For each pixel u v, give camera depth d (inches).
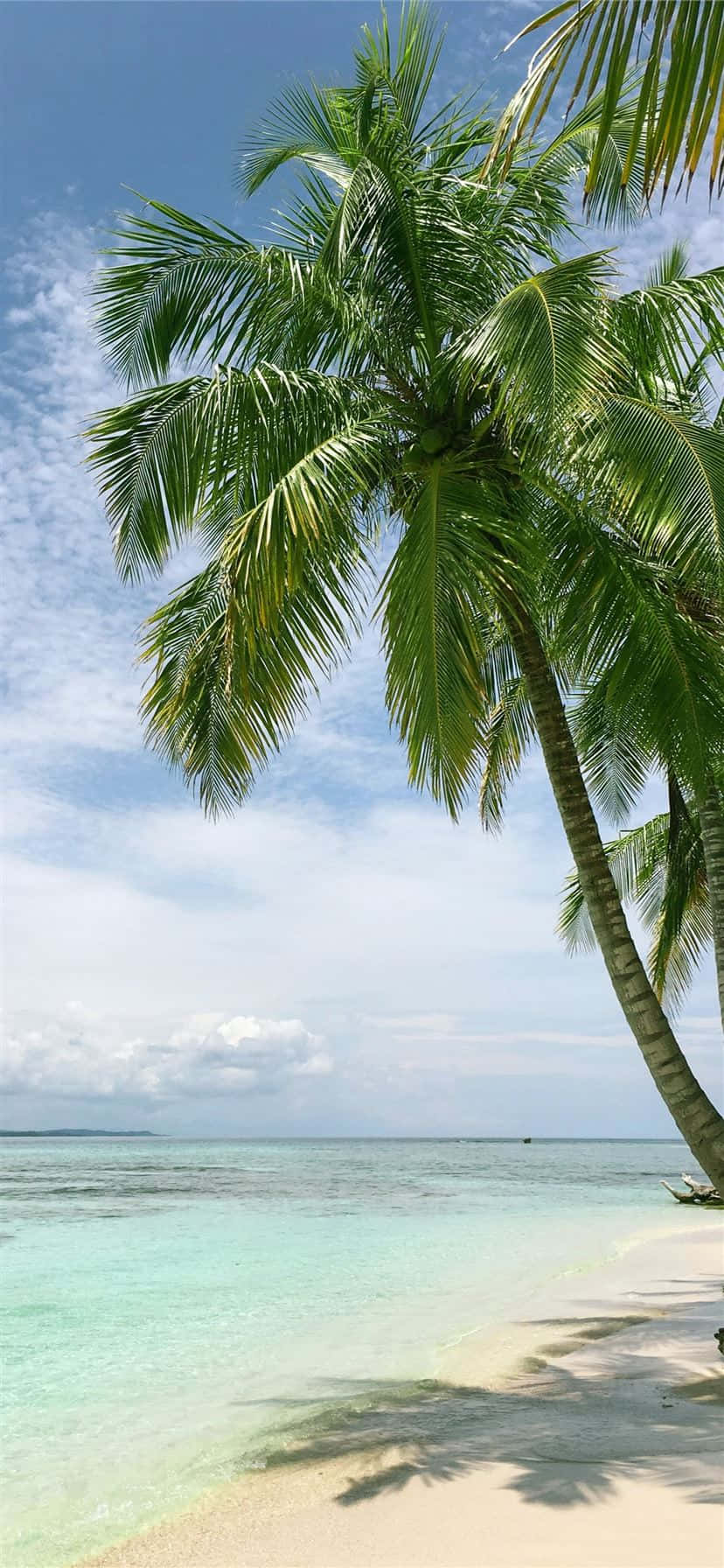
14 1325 425.7
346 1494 208.5
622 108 347.3
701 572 279.6
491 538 313.4
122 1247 680.4
